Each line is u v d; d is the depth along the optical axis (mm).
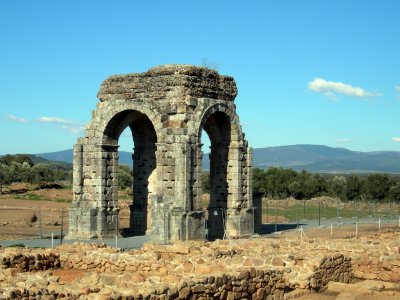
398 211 82250
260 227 56688
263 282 24688
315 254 29766
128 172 132375
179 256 29594
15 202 93188
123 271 29125
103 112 51938
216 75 52094
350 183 109625
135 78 51156
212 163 54188
